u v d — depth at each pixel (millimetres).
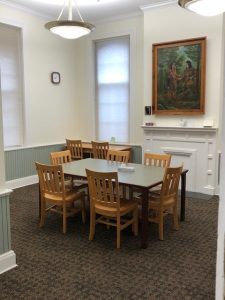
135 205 3244
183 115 5109
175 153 5176
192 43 4844
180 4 2969
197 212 4086
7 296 2234
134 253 2918
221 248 733
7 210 2596
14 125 5438
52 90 6066
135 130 5938
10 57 5246
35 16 5547
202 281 2432
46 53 5852
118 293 2270
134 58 5758
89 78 6426
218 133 4742
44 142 5969
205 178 4930
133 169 3629
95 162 4188
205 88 4820
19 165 5434
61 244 3121
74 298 2209
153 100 5379
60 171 3277
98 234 3385
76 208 3805
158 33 5199
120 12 5609
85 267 2654
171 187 3248
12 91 5348
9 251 2635
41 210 3568
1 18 4938
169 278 2477
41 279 2463
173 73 5102
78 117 6738
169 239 3238
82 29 3811
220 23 4578
